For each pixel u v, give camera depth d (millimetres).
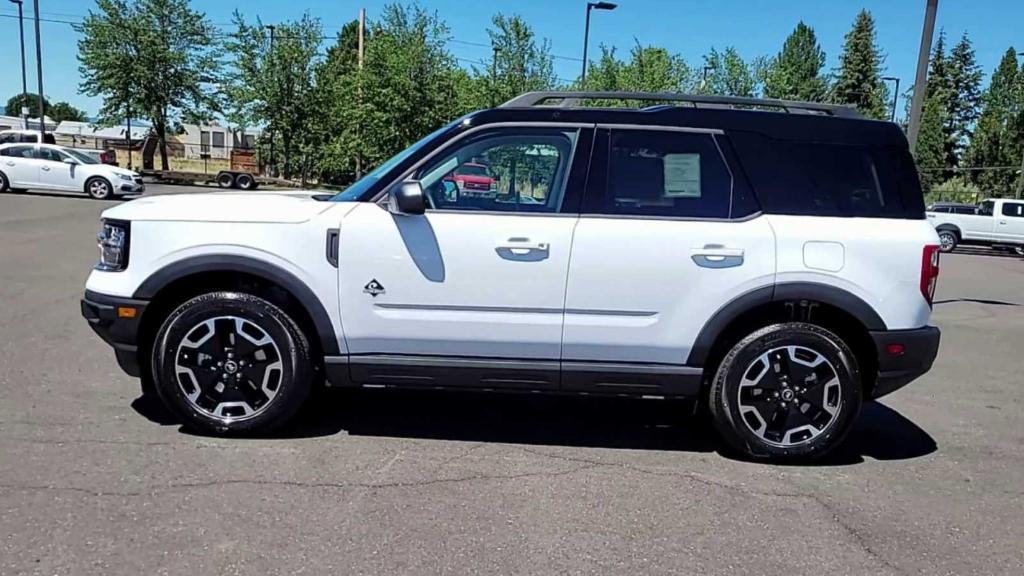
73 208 18438
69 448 3949
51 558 2896
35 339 6168
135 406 4656
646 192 4113
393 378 4180
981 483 4039
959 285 14453
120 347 4145
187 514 3299
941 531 3455
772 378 4137
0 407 4527
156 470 3730
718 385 4156
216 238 4043
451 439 4395
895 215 4117
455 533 3242
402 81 25812
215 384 4180
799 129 4156
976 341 8141
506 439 4441
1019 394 5906
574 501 3615
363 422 4613
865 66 61969
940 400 5660
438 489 3678
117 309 4074
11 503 3314
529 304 4039
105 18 33156
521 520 3393
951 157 62906
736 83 28016
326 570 2906
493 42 26250
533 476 3902
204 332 4129
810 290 4008
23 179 22000
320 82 34375
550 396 5305
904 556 3211
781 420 4172
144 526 3176
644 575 2977
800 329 4074
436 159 4152
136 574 2818
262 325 4102
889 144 4164
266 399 4195
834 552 3221
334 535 3180
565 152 4137
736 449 4238
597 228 4023
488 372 4129
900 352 4066
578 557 3090
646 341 4070
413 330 4082
